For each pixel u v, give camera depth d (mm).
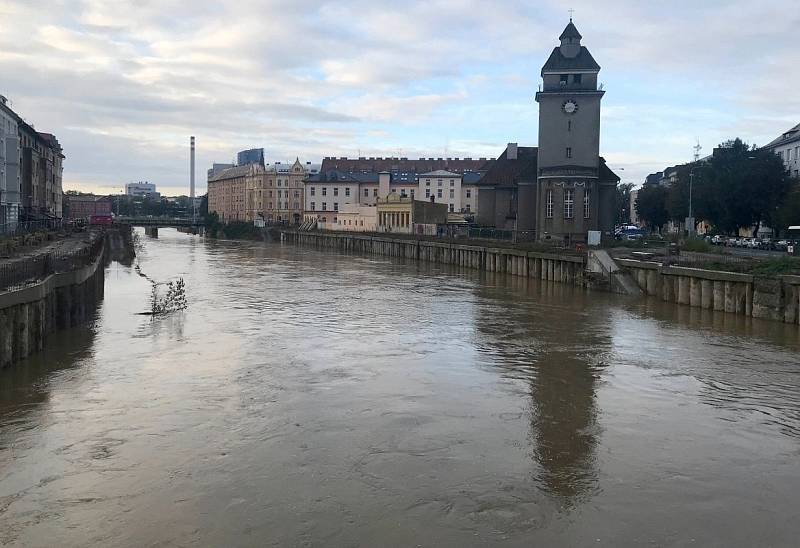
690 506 15281
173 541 13422
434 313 42406
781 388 25000
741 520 14664
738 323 39188
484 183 100750
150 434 19172
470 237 92125
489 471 16984
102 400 22312
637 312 43438
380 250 111062
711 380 26047
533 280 65562
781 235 79875
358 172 166750
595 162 78875
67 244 62438
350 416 21047
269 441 18766
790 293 39125
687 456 18219
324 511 14734
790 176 90688
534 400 23094
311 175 163875
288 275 69562
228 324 37281
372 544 13430
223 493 15516
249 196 197500
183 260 90188
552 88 78875
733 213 82500
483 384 25062
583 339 33906
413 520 14406
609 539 13789
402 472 16828
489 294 53344
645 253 59188
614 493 15875
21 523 14055
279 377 25594
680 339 34094
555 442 19062
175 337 33125
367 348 31234
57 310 33969
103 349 30000
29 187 96250
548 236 78688
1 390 23234
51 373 25578
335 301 48094
